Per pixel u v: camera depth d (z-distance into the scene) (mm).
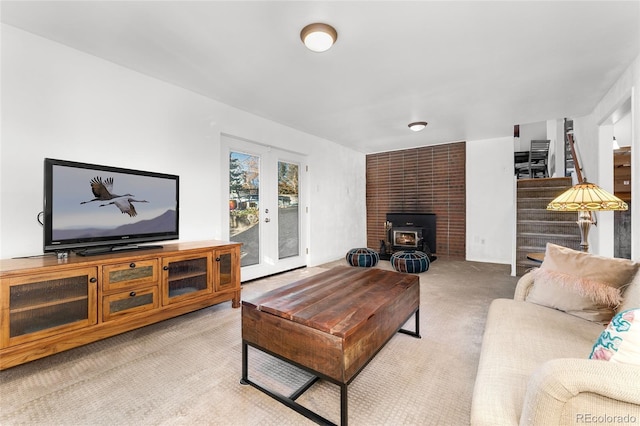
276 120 4164
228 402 1540
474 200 5332
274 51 2365
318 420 1398
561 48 2303
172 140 3010
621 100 2754
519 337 1379
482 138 5176
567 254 1817
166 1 1801
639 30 2062
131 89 2701
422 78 2836
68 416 1430
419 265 4297
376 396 1585
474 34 2123
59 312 1849
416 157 5934
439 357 1977
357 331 1401
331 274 2377
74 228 2127
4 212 2051
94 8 1872
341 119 4105
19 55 2105
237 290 2930
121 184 2406
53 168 2031
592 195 2184
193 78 2867
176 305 2436
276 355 1550
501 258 5105
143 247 2541
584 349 1269
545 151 4465
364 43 2238
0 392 1611
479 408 974
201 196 3273
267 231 4215
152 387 1662
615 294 1518
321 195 5230
